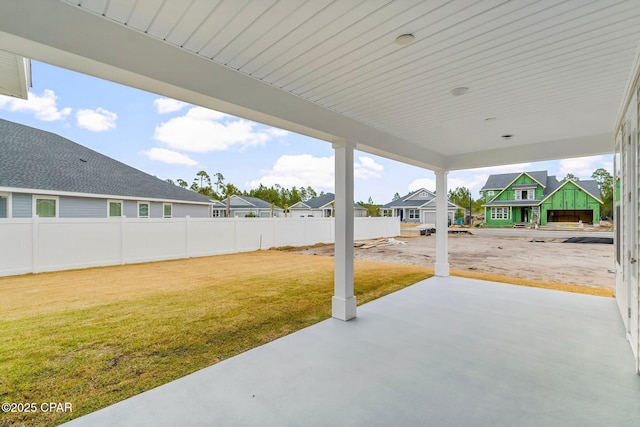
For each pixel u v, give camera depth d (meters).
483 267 7.93
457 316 3.98
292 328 3.61
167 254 8.97
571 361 2.75
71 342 3.20
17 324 3.72
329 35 2.12
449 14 1.89
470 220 28.30
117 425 1.93
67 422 1.95
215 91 2.47
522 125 4.19
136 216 12.76
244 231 11.01
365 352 2.96
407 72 2.67
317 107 3.41
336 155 3.96
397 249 12.22
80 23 1.81
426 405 2.13
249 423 1.95
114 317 3.99
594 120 3.97
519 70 2.63
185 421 1.97
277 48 2.28
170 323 3.77
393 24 1.99
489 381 2.43
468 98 3.26
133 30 2.02
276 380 2.46
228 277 6.59
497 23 1.98
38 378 2.50
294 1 1.76
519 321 3.78
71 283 5.91
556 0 1.74
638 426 1.89
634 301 2.87
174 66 2.23
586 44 2.22
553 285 5.75
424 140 5.02
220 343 3.19
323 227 14.05
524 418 1.98
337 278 3.96
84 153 13.84
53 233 6.99
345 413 2.05
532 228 21.91
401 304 4.54
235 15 1.89
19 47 1.72
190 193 15.84
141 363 2.76
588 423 1.93
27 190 9.38
